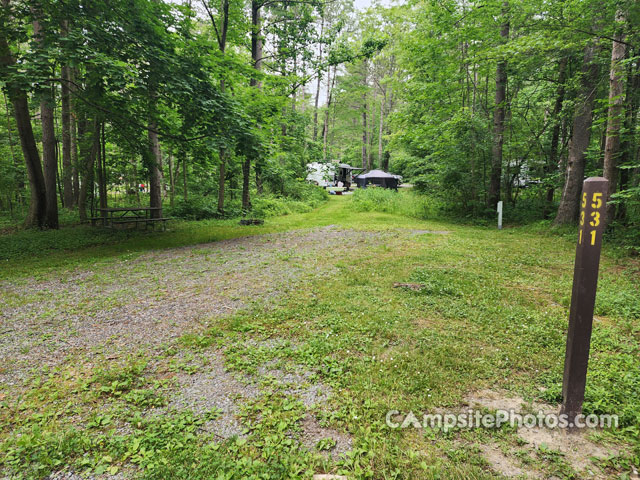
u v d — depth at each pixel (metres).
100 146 13.95
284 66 19.27
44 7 8.85
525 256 8.06
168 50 10.30
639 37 7.82
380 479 2.09
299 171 26.38
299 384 3.13
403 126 19.34
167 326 4.45
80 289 6.00
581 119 11.25
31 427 2.59
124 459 2.28
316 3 17.80
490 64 13.02
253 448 2.37
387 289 5.73
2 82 8.38
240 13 15.31
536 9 9.45
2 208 21.06
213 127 10.88
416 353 3.61
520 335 4.03
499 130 14.80
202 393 3.02
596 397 2.81
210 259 8.28
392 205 20.08
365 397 2.89
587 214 2.48
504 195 16.80
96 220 13.97
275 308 4.97
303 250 9.23
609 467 2.19
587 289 2.50
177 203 19.22
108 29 9.12
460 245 9.55
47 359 3.63
